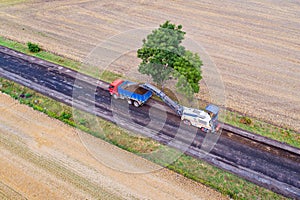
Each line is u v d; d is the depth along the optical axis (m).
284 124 18.11
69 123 16.61
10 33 28.91
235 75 23.67
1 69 22.00
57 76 21.52
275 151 15.62
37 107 17.84
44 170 13.72
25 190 12.76
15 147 14.95
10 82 20.47
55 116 17.14
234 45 29.25
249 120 17.83
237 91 21.39
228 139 16.19
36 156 14.46
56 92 19.53
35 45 25.33
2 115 17.19
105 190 12.90
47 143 15.28
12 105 18.12
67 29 30.73
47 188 12.88
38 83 20.48
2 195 12.48
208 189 13.28
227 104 19.55
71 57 24.69
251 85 22.42
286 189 13.41
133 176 13.55
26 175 13.44
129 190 12.95
